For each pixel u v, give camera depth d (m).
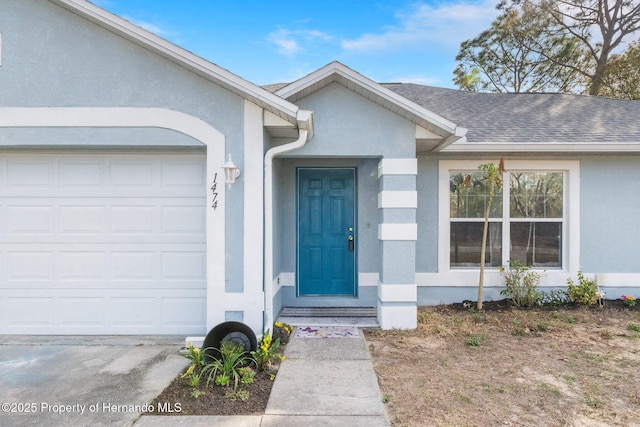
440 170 6.82
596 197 6.86
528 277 6.54
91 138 4.72
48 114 4.69
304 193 6.64
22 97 4.69
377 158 5.88
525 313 6.11
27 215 5.12
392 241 5.44
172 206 5.16
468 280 6.78
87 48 4.70
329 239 6.64
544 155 6.80
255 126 4.78
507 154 6.78
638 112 8.11
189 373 3.82
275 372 4.00
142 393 3.52
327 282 6.67
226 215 4.79
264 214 4.94
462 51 20.48
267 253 4.92
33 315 5.13
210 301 4.79
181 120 4.76
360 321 5.79
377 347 4.77
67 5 4.48
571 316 5.97
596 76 17.33
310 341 4.96
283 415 3.14
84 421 3.06
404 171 5.40
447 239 6.82
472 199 6.93
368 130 5.39
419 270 6.82
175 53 4.46
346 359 4.37
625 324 5.63
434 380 3.83
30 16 4.68
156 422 3.04
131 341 4.92
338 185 6.65
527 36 18.52
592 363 4.27
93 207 5.14
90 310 5.14
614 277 6.83
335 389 3.62
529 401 3.40
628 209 6.86
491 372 4.03
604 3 16.89
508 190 6.90
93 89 4.72
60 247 5.13
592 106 8.58
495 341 4.98
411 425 3.01
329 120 5.39
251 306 4.78
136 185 5.15
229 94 4.77
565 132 7.00
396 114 5.38
